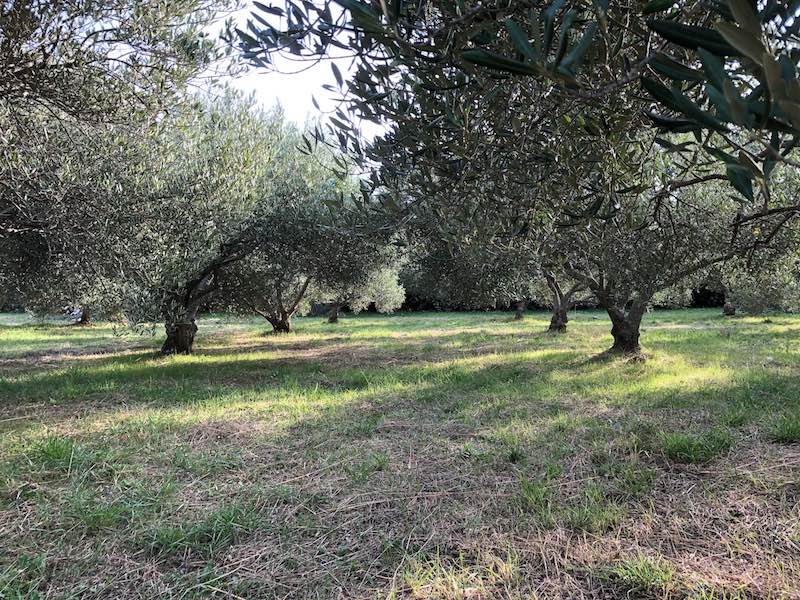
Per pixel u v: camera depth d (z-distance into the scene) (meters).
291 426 5.34
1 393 7.27
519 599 2.35
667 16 1.14
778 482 3.46
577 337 14.23
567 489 3.55
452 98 1.58
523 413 5.64
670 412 5.38
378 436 4.95
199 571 2.70
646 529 2.95
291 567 2.73
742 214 3.77
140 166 5.78
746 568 2.55
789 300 15.81
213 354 12.41
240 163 8.14
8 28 3.36
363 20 0.90
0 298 12.05
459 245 1.88
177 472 4.01
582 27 1.21
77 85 4.08
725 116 0.68
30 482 3.73
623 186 1.91
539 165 1.78
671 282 3.91
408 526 3.10
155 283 6.84
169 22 4.18
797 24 0.82
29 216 5.14
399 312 33.22
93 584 2.58
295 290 18.42
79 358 11.81
